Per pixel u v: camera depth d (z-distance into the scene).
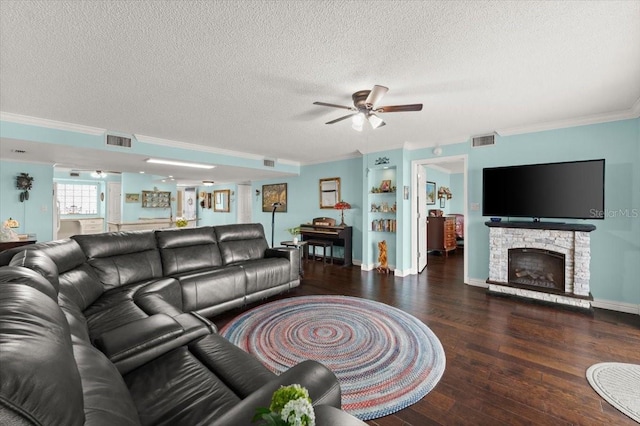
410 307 3.41
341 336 2.66
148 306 2.23
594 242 3.38
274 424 0.66
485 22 1.64
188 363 1.49
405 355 2.33
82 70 2.17
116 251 2.97
